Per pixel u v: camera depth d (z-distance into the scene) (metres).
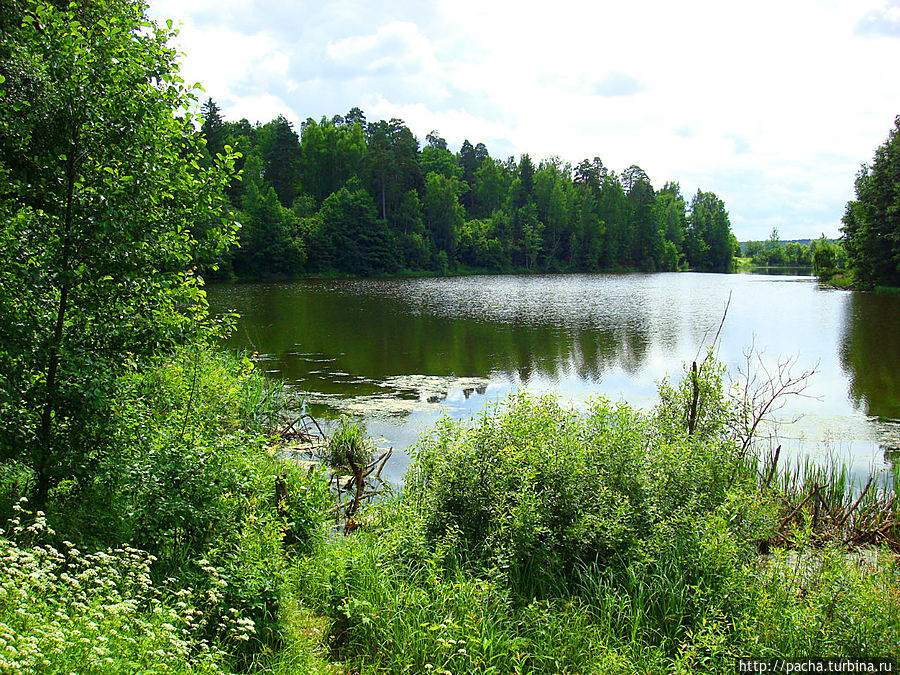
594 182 110.44
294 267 66.00
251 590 5.23
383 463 10.43
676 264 105.81
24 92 5.62
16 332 5.45
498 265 87.81
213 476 5.84
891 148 49.16
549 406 7.68
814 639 5.25
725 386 16.64
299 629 5.61
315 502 7.54
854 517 8.45
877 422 13.92
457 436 7.08
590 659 5.17
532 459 6.55
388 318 32.53
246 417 11.15
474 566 6.06
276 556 5.78
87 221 5.72
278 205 67.19
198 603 5.07
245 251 62.09
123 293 5.95
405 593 5.77
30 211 5.84
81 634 3.95
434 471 6.95
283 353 22.03
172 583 5.23
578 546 6.12
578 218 95.62
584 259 97.00
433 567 5.98
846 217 56.69
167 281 6.20
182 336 6.23
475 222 90.88
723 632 5.39
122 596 4.82
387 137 85.69
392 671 5.12
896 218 47.34
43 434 5.73
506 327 29.19
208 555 5.45
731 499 6.52
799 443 12.48
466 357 21.59
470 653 5.12
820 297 44.72
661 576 5.83
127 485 5.74
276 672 4.88
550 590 5.89
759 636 5.32
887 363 20.22
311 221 71.00
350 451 10.88
